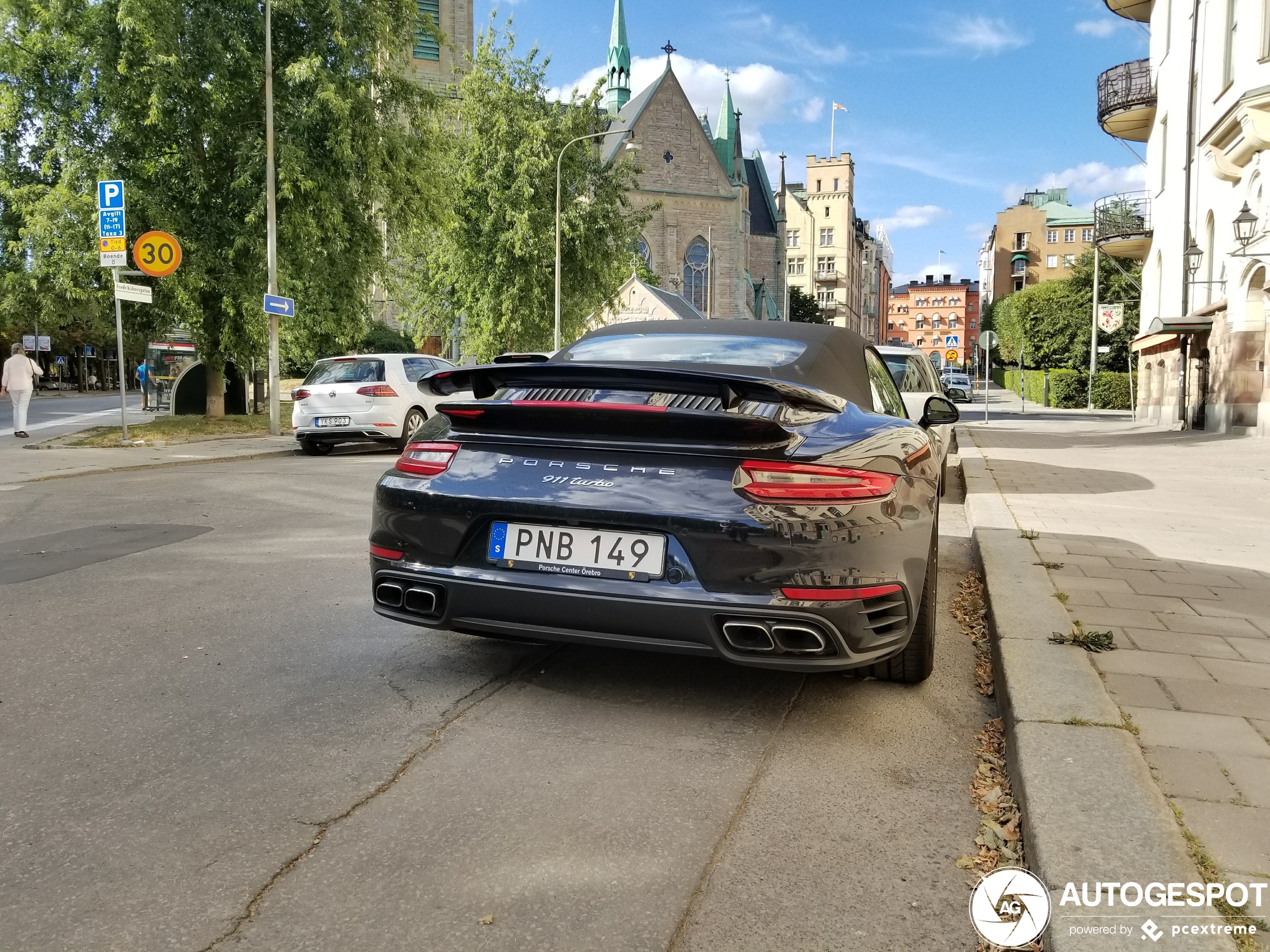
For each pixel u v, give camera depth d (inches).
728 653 115.9
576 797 104.5
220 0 737.6
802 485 114.3
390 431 566.6
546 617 122.6
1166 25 1023.6
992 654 156.0
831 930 79.7
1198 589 193.2
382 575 134.0
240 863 89.7
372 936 77.9
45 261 717.3
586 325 1533.0
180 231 726.5
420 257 1403.8
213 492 373.7
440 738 121.3
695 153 3174.2
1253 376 765.9
